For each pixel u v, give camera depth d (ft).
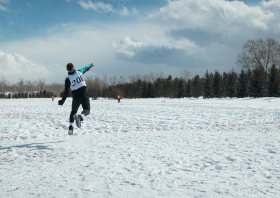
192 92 234.38
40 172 10.47
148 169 10.93
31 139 19.76
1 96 363.35
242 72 169.48
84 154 14.07
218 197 7.64
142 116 42.86
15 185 8.79
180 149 15.38
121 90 249.14
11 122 34.01
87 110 16.65
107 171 10.61
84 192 8.09
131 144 17.26
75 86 16.84
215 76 198.08
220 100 142.72
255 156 13.29
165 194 7.91
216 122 32.22
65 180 9.37
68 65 16.85
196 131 24.16
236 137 19.98
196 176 9.92
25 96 376.48
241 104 93.40
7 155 13.80
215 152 14.42
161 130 25.32
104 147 16.21
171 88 244.63
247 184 8.89
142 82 269.64
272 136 20.22
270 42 174.50
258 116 39.96
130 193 8.01
